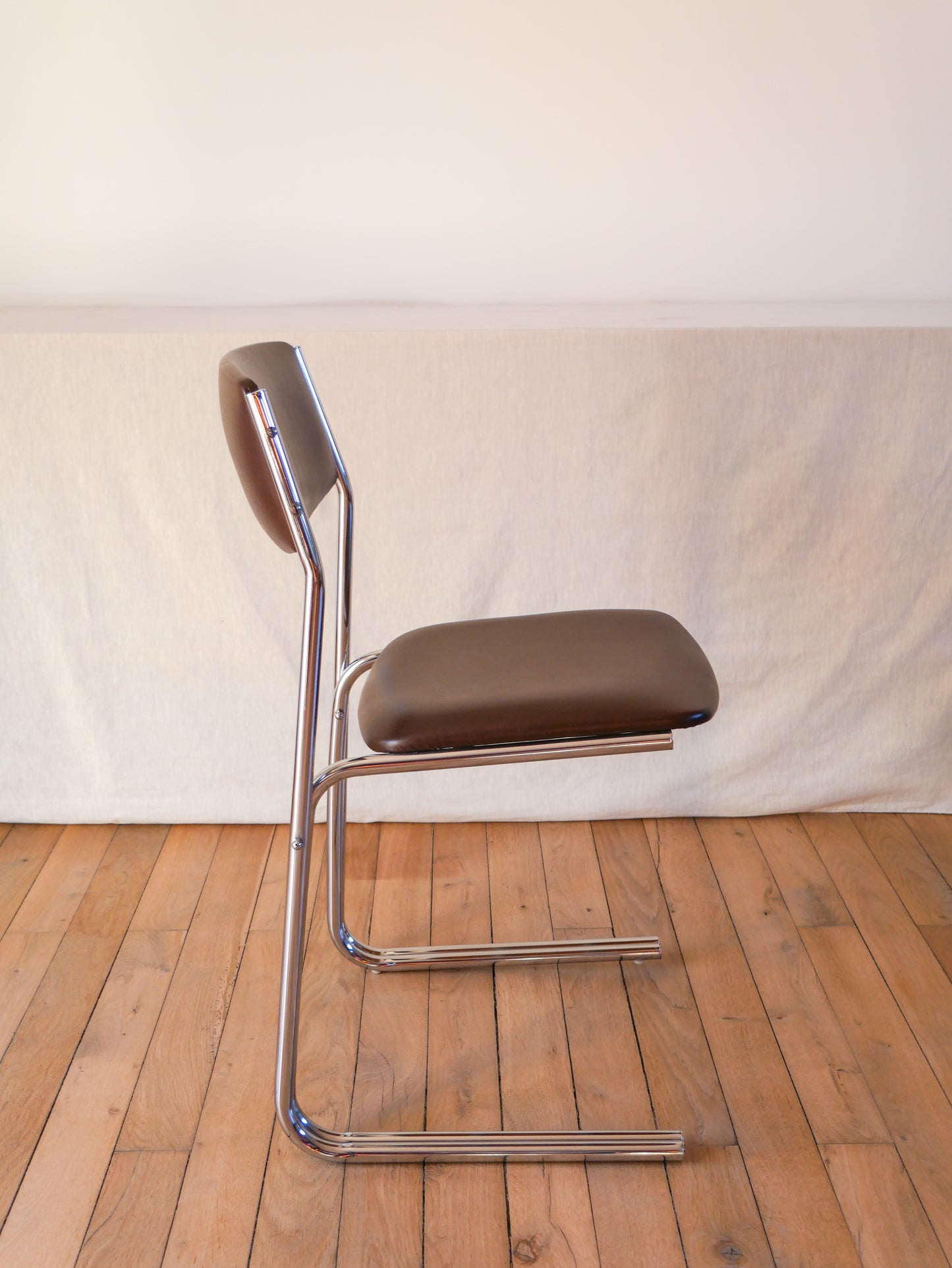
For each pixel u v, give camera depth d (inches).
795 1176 46.4
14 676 71.7
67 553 68.8
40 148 68.0
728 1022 55.4
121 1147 48.8
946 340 63.8
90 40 65.2
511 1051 53.9
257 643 70.6
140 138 67.9
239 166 68.7
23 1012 57.1
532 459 66.4
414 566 69.0
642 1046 54.0
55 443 66.2
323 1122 49.9
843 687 71.5
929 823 73.0
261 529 68.0
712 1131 48.9
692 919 63.8
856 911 64.0
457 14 65.1
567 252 71.3
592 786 73.5
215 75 66.4
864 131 67.7
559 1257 43.1
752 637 70.5
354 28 65.3
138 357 64.0
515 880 68.1
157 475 66.8
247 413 39.7
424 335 63.6
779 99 67.1
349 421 65.4
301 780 44.1
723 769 73.1
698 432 65.8
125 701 72.2
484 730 43.1
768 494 67.2
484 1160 47.6
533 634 50.5
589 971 59.7
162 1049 54.4
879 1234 43.7
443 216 70.2
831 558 68.7
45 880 68.8
